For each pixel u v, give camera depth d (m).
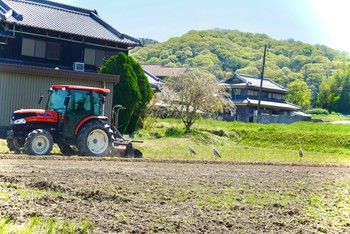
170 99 35.94
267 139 35.41
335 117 72.12
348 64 91.81
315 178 14.12
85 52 34.19
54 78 22.34
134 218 7.22
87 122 16.50
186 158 19.28
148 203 8.37
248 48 126.31
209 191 10.05
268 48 130.12
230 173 14.13
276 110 67.00
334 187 12.16
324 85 89.56
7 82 21.20
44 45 32.50
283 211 8.55
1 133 21.00
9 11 31.08
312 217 8.25
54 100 16.78
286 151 30.22
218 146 31.28
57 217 6.93
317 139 33.97
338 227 7.68
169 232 6.64
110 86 24.00
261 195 10.07
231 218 7.70
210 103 36.66
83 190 8.90
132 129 29.11
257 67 111.38
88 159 15.23
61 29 32.53
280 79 102.00
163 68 72.50
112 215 7.29
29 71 21.50
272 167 17.62
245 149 29.75
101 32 35.00
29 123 16.09
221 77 96.81
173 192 9.57
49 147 15.94
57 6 36.12
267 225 7.45
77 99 16.50
